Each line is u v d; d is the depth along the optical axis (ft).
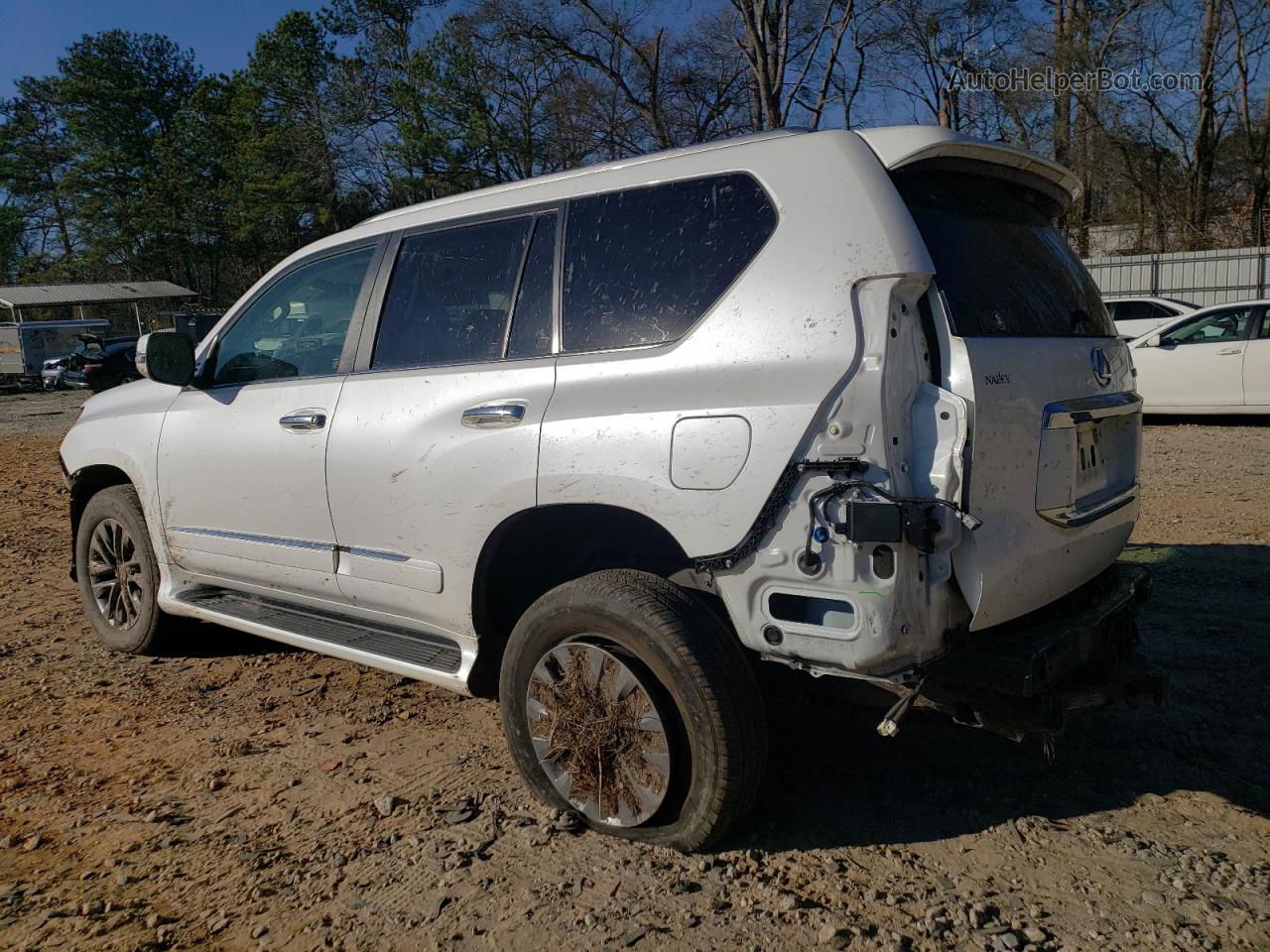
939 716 12.89
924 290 9.16
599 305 10.93
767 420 9.25
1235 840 10.32
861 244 9.20
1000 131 112.27
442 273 12.69
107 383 87.04
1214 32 100.89
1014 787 11.51
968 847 10.31
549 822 10.91
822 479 9.01
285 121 169.07
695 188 10.59
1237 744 12.37
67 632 18.90
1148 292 86.17
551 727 10.69
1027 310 10.33
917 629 9.05
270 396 14.11
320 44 169.58
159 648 17.07
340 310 13.83
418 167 147.74
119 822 11.49
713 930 9.07
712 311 9.96
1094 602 11.00
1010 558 9.35
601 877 9.95
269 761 12.94
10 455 48.62
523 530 11.58
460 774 12.28
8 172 239.50
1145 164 109.91
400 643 12.96
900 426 8.95
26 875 10.47
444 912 9.52
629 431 10.07
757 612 9.50
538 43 112.06
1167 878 9.67
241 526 14.42
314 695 15.21
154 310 172.35
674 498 9.73
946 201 10.20
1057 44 104.68
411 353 12.70
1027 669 9.21
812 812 11.06
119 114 222.48
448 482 11.59
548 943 9.01
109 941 9.26
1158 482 28.84
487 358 11.81
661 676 9.86
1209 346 40.14
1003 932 8.90
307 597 13.97
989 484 9.13
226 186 187.83
